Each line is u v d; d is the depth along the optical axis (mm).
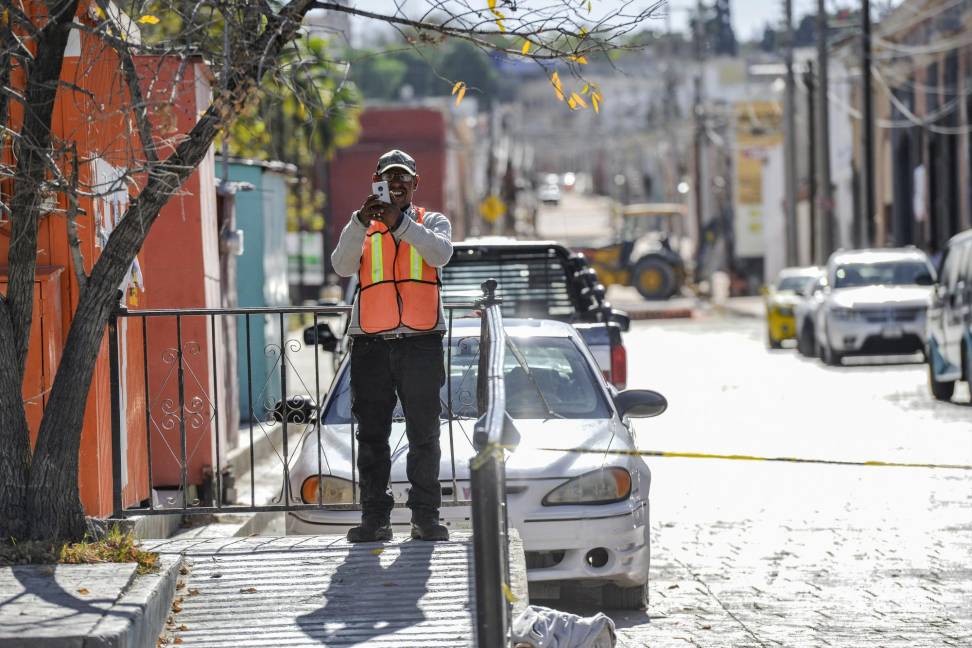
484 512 9555
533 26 13953
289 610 12953
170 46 13945
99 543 13781
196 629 12609
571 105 14242
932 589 18844
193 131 14008
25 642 10953
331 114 14797
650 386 48969
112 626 11250
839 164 117125
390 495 15023
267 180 38125
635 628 17094
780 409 40438
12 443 13961
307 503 17422
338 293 91562
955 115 79312
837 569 20188
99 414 18172
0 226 17656
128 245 14156
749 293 130000
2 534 13852
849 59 101438
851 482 27562
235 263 32188
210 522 22891
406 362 14469
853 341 54875
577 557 17125
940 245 82875
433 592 13273
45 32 14023
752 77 172750
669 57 172250
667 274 113000
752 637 16500
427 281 14430
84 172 17875
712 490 27297
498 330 13172
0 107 14195
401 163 14273
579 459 17422
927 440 32719
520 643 12156
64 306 18047
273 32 13883
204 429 24203
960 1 76375
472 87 14266
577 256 30672
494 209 116812
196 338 24375
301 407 18188
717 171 149375
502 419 9977
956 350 39531
